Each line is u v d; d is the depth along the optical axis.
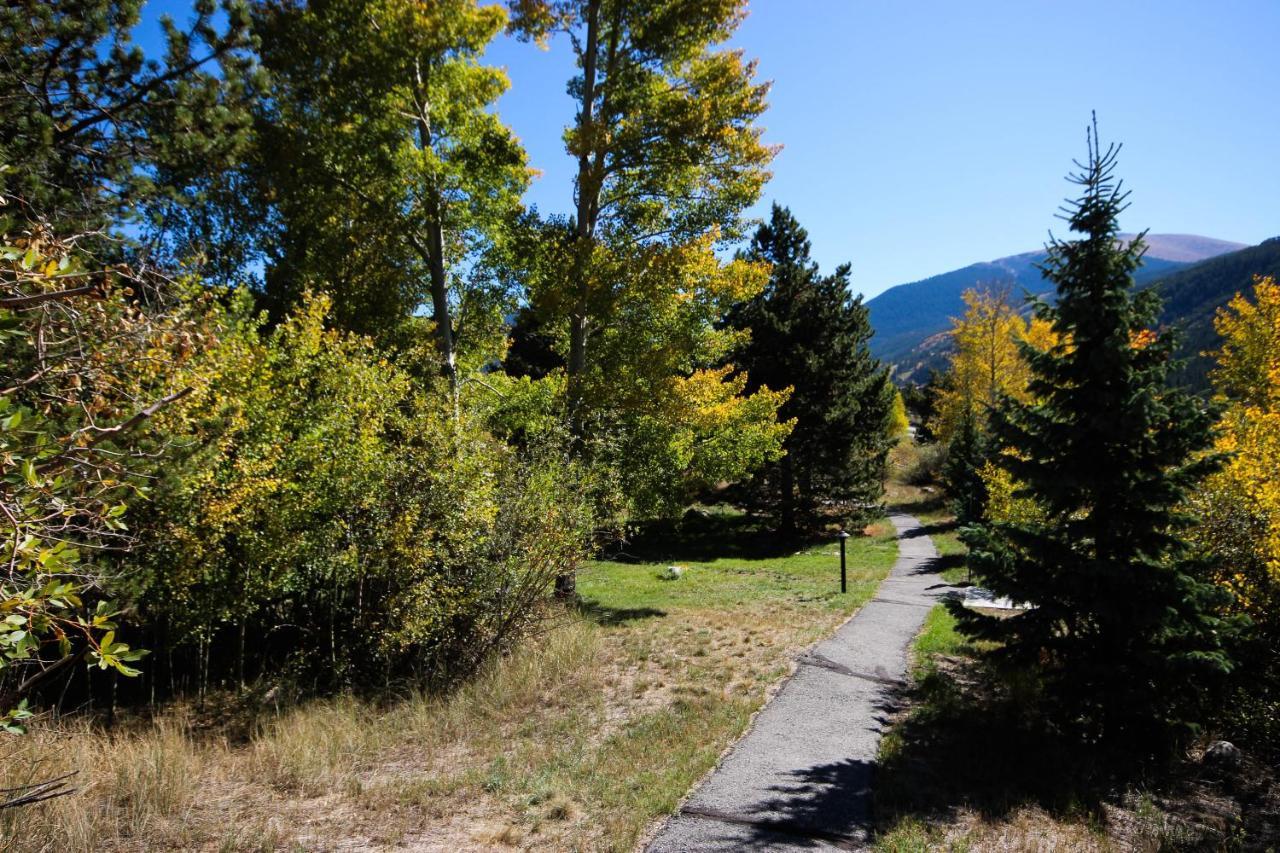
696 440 19.00
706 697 8.70
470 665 9.31
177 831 5.16
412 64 13.61
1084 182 7.79
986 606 15.80
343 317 16.78
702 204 14.35
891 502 46.75
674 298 14.59
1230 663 6.81
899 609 15.34
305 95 13.27
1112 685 7.36
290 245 17.27
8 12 7.66
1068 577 7.62
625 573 22.58
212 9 10.08
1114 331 7.41
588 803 5.84
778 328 28.62
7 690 6.68
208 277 15.22
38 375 3.28
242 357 8.14
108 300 4.45
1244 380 24.05
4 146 7.28
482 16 13.70
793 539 31.53
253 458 7.95
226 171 13.63
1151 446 7.47
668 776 6.39
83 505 3.44
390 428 9.84
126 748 6.42
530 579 9.89
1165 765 7.25
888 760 6.94
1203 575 7.86
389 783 6.23
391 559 8.88
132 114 9.13
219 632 9.99
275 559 8.23
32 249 2.94
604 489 12.34
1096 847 5.39
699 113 13.07
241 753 6.96
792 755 7.07
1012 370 38.78
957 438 35.19
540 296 14.48
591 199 14.44
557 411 15.09
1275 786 6.89
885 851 5.18
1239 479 8.60
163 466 5.64
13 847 4.44
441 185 13.74
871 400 32.56
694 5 12.94
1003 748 7.43
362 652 9.30
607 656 10.63
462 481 9.12
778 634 12.39
